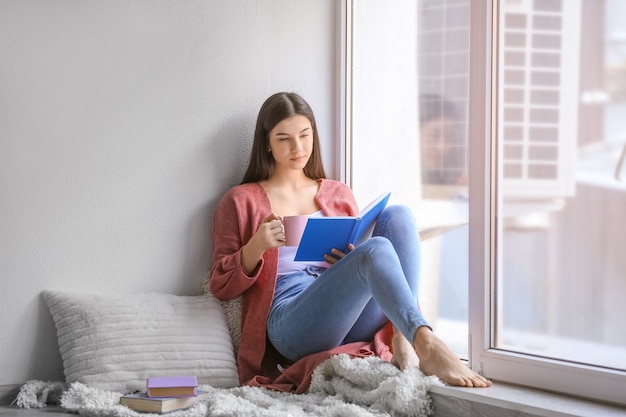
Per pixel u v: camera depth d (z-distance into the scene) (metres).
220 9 2.74
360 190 2.98
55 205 2.48
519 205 2.62
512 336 2.70
